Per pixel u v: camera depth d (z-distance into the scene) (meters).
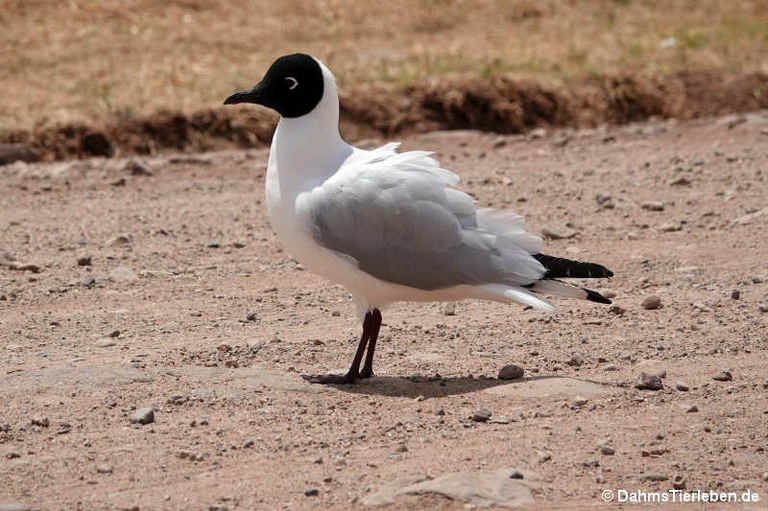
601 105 24.09
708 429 9.76
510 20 29.30
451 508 8.27
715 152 21.11
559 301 13.57
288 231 10.71
